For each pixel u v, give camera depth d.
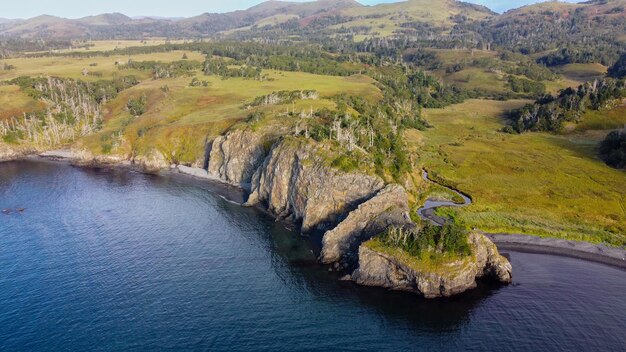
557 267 97.88
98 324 77.69
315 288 90.31
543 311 81.38
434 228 94.94
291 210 128.25
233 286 90.88
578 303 83.75
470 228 116.38
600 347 71.62
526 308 82.38
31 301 84.44
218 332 76.00
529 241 110.56
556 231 115.19
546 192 143.25
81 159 199.12
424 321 79.31
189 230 119.94
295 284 91.81
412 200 132.25
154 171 183.75
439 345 73.19
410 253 89.88
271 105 197.25
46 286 89.81
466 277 87.69
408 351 71.94
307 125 153.00
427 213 127.50
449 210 129.00
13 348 71.50
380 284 90.69
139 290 88.69
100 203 142.50
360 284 91.50
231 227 121.94
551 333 75.25
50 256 103.38
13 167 188.50
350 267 97.56
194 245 110.25
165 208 137.88
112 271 96.38
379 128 161.12
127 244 110.50
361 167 115.69
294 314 81.50
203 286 90.62
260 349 71.94
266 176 138.25
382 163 129.50
